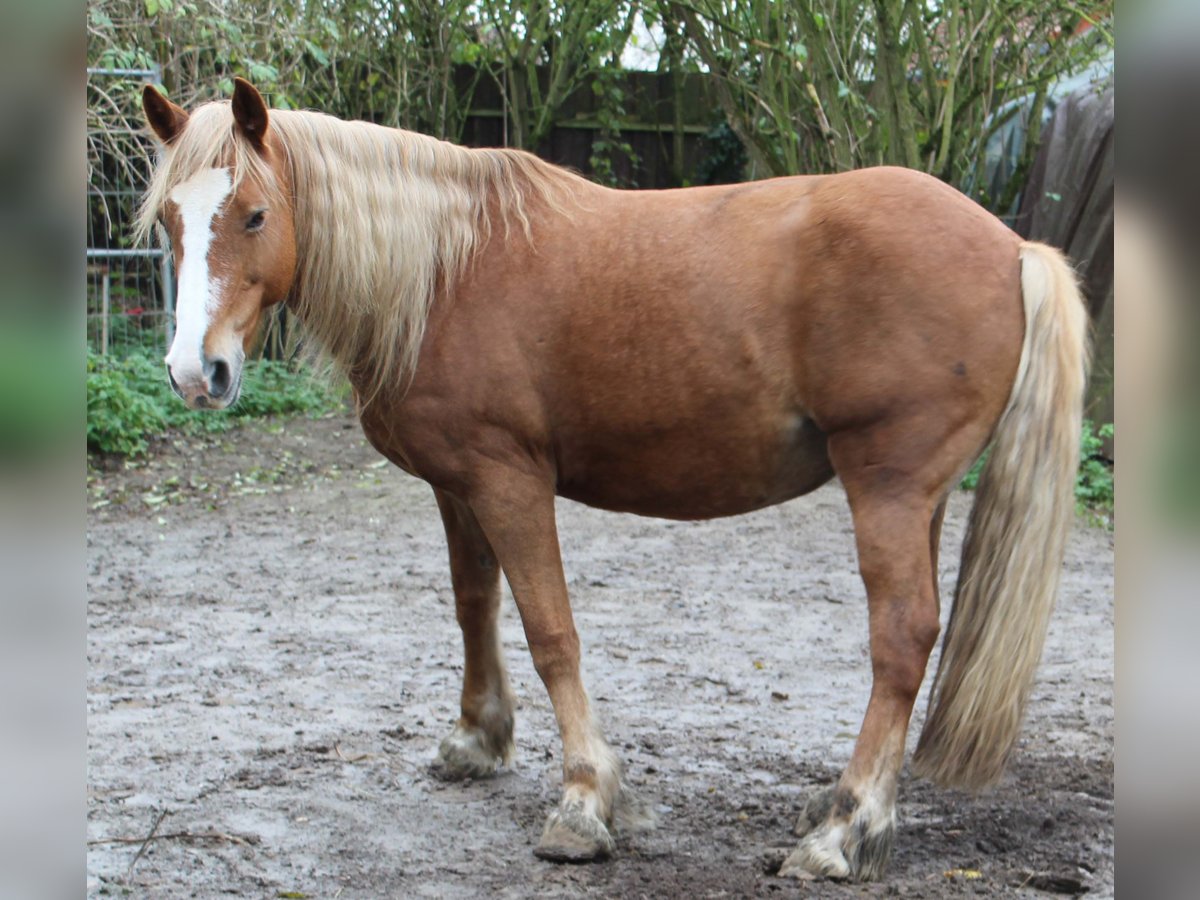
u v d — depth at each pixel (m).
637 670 4.79
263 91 8.43
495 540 3.13
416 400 3.12
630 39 10.94
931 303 2.84
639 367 3.02
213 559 6.64
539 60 11.23
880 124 8.10
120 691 4.43
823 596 5.96
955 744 2.88
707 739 3.99
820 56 7.88
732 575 6.36
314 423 9.90
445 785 3.59
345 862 3.01
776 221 3.01
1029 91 8.69
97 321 10.01
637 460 3.12
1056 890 2.75
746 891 2.79
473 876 2.92
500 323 3.08
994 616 2.86
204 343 2.80
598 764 3.09
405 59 10.55
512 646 5.14
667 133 11.40
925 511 2.90
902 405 2.86
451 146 3.23
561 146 11.43
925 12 8.40
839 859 2.83
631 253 3.07
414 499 8.04
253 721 4.12
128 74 8.85
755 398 2.99
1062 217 8.52
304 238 3.08
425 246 3.10
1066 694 4.43
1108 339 8.18
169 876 2.90
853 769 2.89
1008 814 3.23
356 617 5.55
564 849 2.98
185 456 8.84
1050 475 2.84
